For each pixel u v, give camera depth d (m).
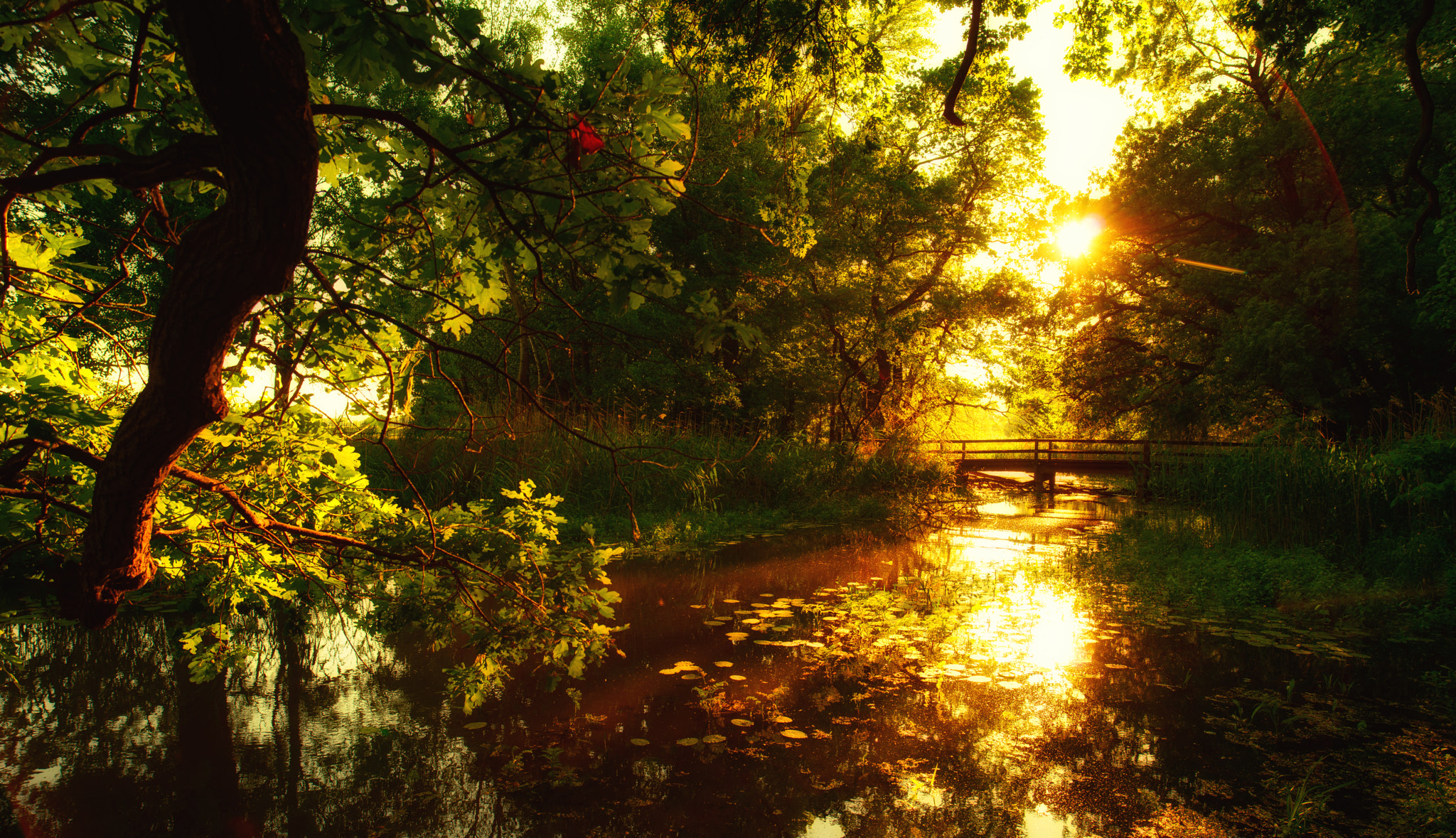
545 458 10.63
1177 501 11.69
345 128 2.11
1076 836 3.21
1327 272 14.48
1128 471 19.11
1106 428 22.22
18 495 1.78
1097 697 4.71
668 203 1.96
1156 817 3.36
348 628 5.98
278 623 6.05
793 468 13.94
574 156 1.71
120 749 3.92
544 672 5.11
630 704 4.58
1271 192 17.14
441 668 5.16
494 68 1.54
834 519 12.71
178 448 1.59
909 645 5.76
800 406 21.02
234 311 1.41
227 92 1.19
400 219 2.22
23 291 2.28
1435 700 4.65
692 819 3.33
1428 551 7.62
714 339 1.96
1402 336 14.90
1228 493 9.93
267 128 1.24
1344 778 3.68
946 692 4.80
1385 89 14.99
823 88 7.68
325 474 2.98
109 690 4.71
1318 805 3.42
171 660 5.22
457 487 9.07
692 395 17.38
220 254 1.36
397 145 2.08
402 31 1.36
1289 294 15.53
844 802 3.48
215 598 3.29
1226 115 16.98
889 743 4.08
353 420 2.78
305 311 2.34
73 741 4.00
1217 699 4.69
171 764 3.78
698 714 4.43
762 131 13.55
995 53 7.27
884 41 17.25
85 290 2.60
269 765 3.77
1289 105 16.52
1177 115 18.53
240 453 2.69
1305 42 6.72
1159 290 18.78
